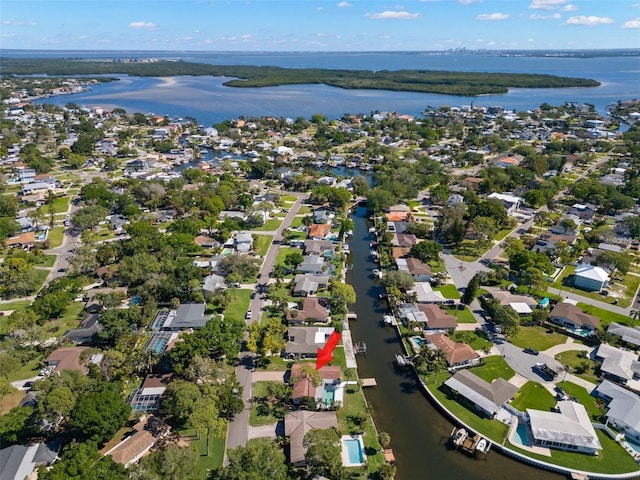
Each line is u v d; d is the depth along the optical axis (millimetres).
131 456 82500
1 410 96188
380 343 125562
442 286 152250
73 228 196000
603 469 85125
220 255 168500
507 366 112812
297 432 87812
